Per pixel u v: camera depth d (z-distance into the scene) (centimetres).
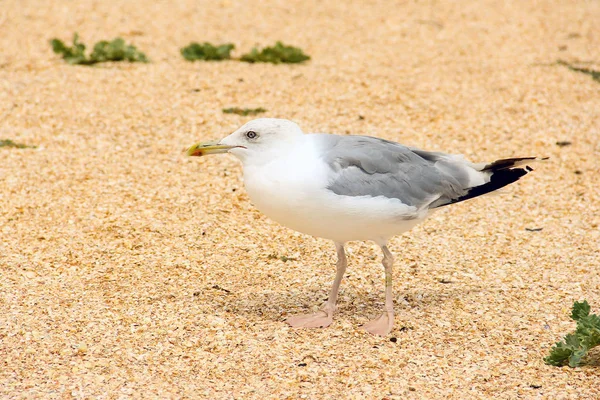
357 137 980
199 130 1583
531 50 2181
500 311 1013
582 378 858
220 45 2048
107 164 1441
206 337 938
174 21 2388
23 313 976
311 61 2044
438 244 1212
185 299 1030
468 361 896
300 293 1063
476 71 1984
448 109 1728
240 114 1662
